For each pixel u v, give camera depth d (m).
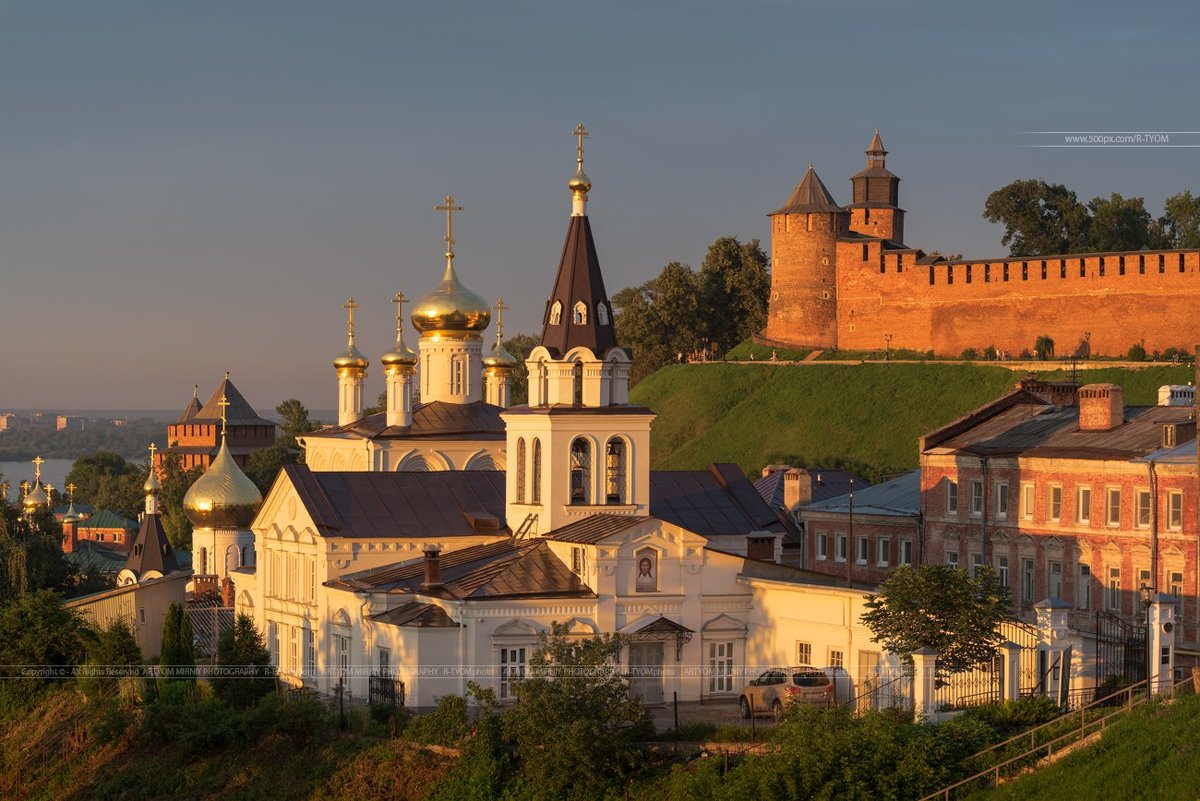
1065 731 152.12
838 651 190.75
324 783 176.75
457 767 169.25
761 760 154.25
